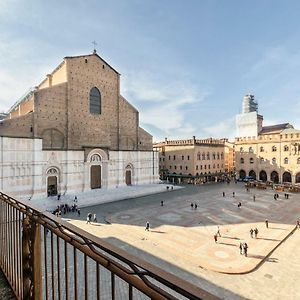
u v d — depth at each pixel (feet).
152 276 7.00
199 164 252.83
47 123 149.38
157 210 131.34
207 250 78.23
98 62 180.04
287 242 87.61
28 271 15.43
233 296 53.88
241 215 121.90
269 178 249.75
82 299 44.24
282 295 54.39
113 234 92.27
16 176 133.08
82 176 164.66
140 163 209.46
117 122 192.13
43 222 13.85
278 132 271.08
